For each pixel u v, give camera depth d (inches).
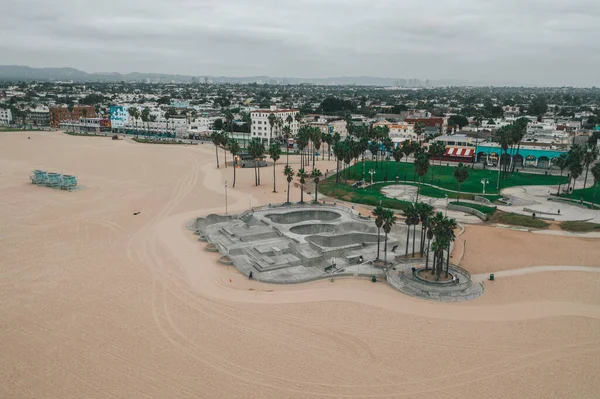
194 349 2150.6
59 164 7140.8
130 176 6338.6
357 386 1904.5
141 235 3850.9
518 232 3971.5
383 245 3671.3
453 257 3437.5
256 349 2161.7
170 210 4658.0
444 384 1927.9
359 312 2564.0
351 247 3540.8
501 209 4653.1
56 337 2228.1
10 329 2289.6
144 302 2618.1
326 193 5472.4
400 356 2129.7
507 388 1907.0
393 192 5477.4
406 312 2571.4
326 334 2314.2
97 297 2662.4
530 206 4761.3
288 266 3228.3
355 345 2217.0
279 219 4362.7
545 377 1984.5
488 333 2351.1
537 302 2704.2
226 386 1882.4
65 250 3432.6
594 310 2600.9
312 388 1884.8
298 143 6948.8
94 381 1900.8
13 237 3683.6
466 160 7509.8
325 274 3080.7
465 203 4906.5
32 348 2132.1
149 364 2025.1
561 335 2331.4
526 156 7007.9
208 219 4202.8
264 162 7357.3
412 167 7027.6
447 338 2299.5
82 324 2352.4
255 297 2736.2
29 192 5246.1
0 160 7352.4
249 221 4190.5
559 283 2970.0
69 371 1967.3
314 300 2709.2
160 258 3334.2
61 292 2716.5
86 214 4402.1
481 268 3248.0
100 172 6589.6
